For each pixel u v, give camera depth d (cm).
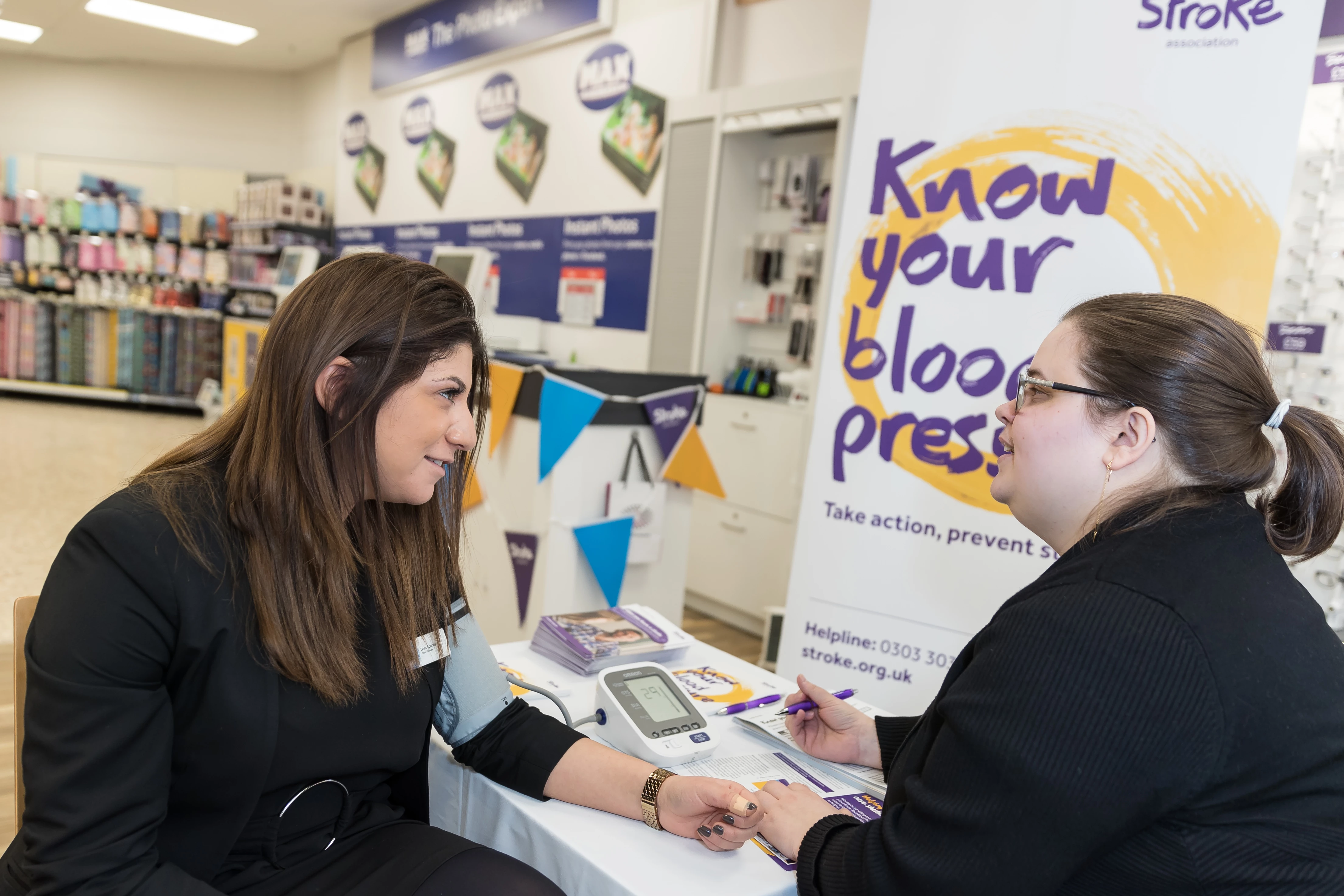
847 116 360
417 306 97
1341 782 82
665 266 459
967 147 211
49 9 768
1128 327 93
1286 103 183
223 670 92
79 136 955
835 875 92
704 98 428
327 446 97
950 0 211
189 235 892
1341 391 243
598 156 527
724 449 415
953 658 217
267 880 99
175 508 93
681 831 106
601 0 513
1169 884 81
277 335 96
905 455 220
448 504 117
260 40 838
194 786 94
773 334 436
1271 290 213
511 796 115
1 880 91
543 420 250
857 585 226
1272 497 96
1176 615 79
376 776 109
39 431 730
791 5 420
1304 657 82
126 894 83
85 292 874
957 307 213
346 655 98
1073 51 199
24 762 87
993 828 80
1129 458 91
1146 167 194
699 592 430
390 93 757
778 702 148
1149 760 77
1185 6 189
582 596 266
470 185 655
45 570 399
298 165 974
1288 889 78
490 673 123
